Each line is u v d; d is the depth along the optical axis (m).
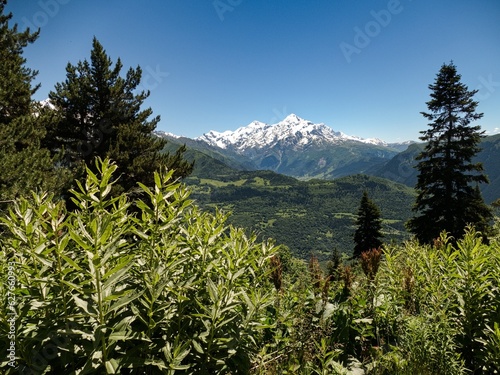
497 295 3.12
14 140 11.00
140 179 15.62
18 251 1.96
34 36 14.95
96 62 16.94
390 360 3.11
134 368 1.87
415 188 24.22
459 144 22.52
